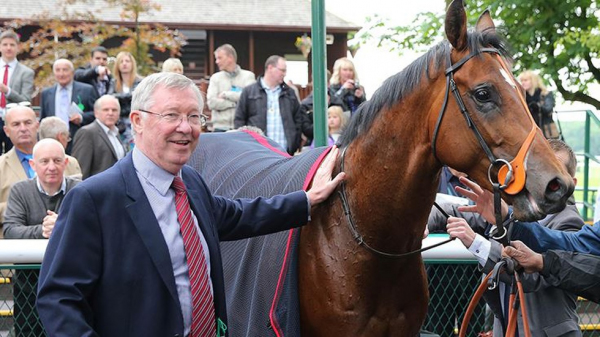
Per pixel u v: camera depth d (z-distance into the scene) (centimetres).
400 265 267
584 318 421
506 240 279
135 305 226
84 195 225
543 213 231
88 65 719
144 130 232
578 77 1050
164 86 230
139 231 227
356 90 644
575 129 796
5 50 718
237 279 291
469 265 369
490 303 323
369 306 267
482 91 243
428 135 254
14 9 1708
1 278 384
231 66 718
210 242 240
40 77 1392
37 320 351
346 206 268
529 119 240
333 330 269
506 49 253
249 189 309
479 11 1012
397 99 260
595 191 796
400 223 262
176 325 227
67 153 645
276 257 275
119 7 1744
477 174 248
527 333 281
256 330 273
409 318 278
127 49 1423
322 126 411
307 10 1886
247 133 409
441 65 253
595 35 918
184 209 235
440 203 352
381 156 262
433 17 1060
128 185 231
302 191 268
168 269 227
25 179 476
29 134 513
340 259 267
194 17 1803
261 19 1822
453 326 378
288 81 707
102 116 568
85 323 216
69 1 1477
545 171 231
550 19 999
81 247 223
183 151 232
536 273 297
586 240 297
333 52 1803
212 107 705
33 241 335
